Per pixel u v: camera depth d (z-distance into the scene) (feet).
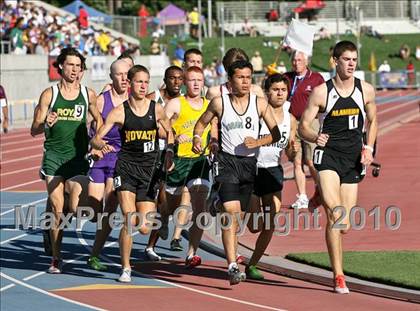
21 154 253.44
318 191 96.32
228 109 93.30
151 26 540.11
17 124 348.79
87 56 406.62
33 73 374.22
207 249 118.93
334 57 90.74
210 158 103.19
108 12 618.03
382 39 626.23
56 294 94.32
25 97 369.30
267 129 100.22
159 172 99.76
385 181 166.71
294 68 132.77
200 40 544.62
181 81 110.93
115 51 442.50
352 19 640.58
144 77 97.50
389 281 90.48
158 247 122.11
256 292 92.89
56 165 104.42
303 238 118.52
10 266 110.83
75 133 104.42
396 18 652.89
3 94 231.50
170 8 579.48
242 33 616.39
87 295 93.45
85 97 104.42
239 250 111.14
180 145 106.11
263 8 638.12
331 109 90.48
